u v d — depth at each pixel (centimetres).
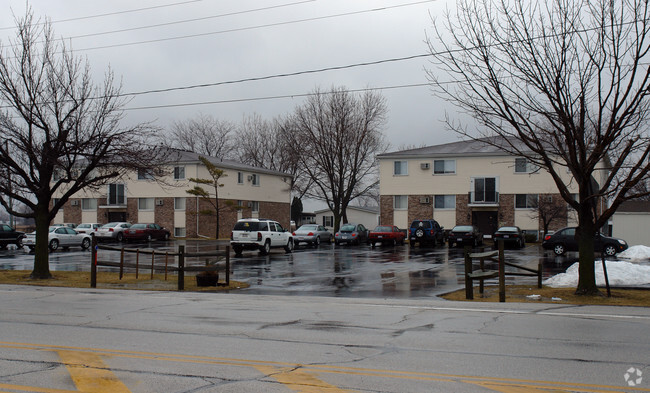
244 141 7812
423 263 2584
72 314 1107
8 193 1830
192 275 2064
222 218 5459
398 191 5009
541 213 4234
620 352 769
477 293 1502
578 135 1369
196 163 5209
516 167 4659
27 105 1848
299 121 5600
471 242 3703
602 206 4403
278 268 2356
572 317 1081
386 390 579
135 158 1867
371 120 5234
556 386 601
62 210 5775
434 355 746
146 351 762
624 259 2759
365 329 944
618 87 1284
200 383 600
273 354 748
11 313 1119
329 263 2594
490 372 657
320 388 584
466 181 4803
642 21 1263
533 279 1897
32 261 2709
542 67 1342
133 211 5488
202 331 920
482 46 1395
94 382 602
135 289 1641
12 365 675
